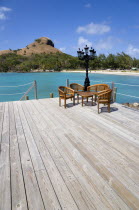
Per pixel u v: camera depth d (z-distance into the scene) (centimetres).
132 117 391
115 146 252
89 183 173
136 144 258
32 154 232
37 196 158
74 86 600
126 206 146
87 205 147
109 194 159
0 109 473
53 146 254
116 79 2367
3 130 319
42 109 471
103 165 204
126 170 195
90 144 259
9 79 2836
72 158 220
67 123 354
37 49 13562
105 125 340
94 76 3031
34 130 317
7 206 147
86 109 468
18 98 1236
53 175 187
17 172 193
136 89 1518
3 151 241
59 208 144
